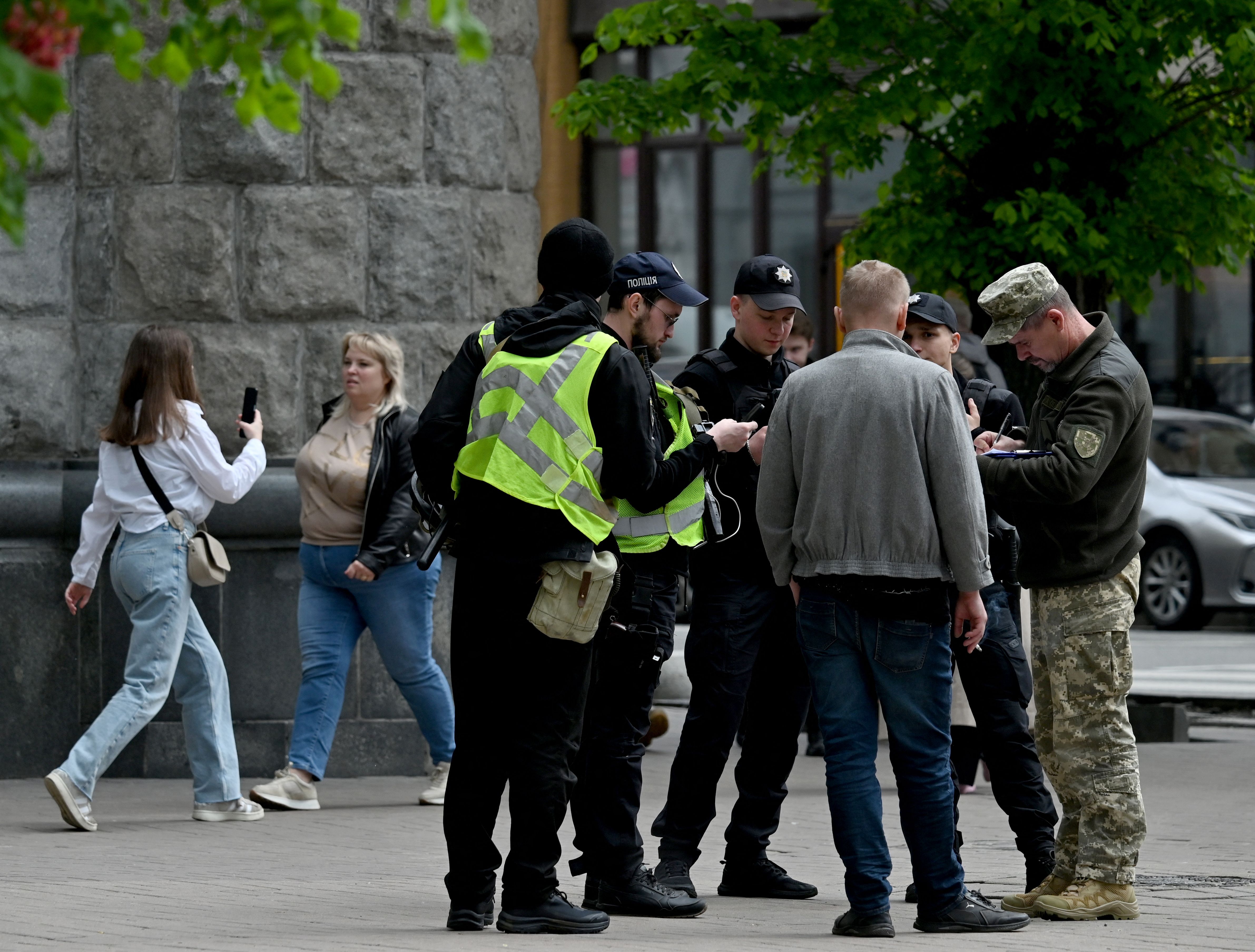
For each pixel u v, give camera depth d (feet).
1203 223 142.00
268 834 96.63
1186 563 239.71
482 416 66.39
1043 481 70.23
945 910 68.74
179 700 101.60
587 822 74.08
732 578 78.54
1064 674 72.43
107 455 100.32
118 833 96.53
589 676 68.13
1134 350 304.50
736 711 78.13
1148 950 64.90
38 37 31.27
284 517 119.34
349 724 120.57
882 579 66.28
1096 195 140.05
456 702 68.44
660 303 74.02
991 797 114.62
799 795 115.14
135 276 120.78
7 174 29.58
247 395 103.04
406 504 105.19
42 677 118.52
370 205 122.93
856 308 69.10
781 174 155.02
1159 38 134.41
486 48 32.19
